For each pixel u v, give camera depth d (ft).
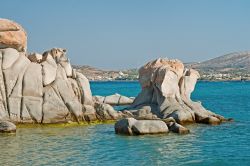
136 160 98.68
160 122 136.77
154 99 183.73
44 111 149.38
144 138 127.44
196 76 191.01
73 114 154.92
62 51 168.35
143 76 190.08
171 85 179.22
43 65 157.99
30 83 151.64
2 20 157.99
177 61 189.88
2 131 132.87
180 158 102.06
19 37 159.74
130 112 173.27
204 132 143.43
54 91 155.12
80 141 121.70
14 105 146.72
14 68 152.76
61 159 97.96
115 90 540.52
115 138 127.13
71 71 166.20
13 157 99.04
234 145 120.06
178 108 170.40
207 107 269.03
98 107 164.66
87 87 164.96
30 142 118.42
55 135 130.93
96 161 96.73
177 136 132.36
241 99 359.46
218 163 97.86
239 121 177.88
